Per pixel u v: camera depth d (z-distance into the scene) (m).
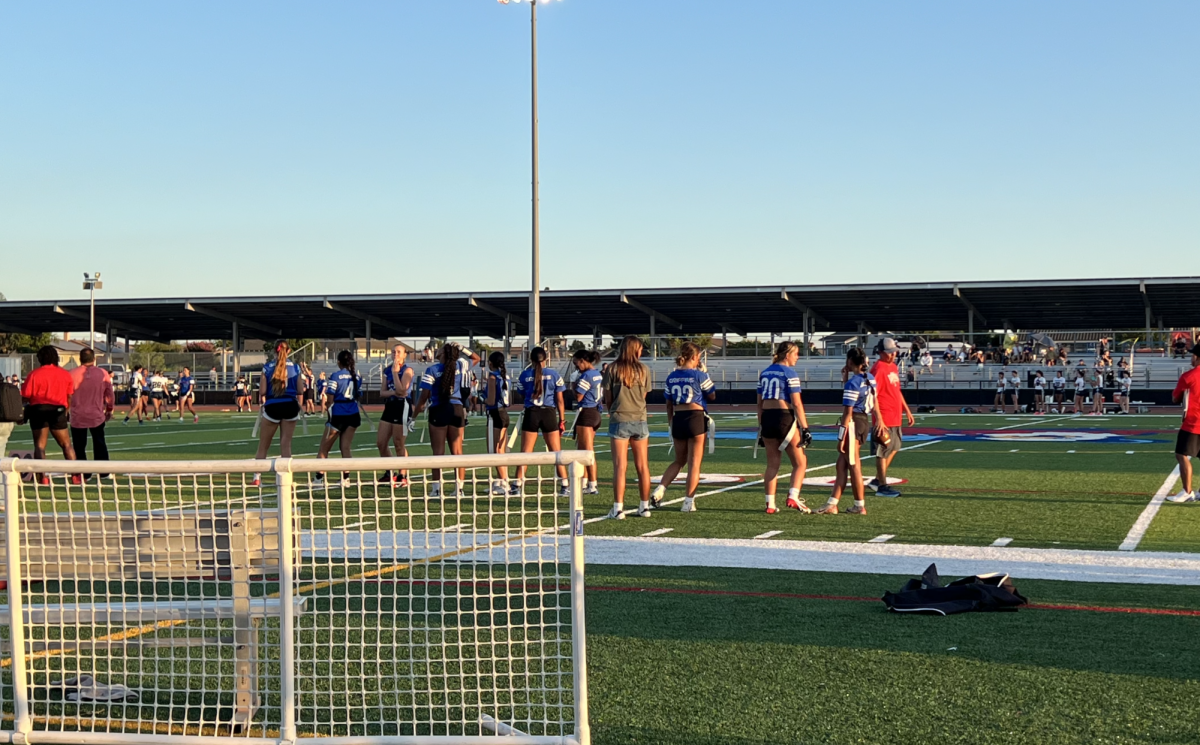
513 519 10.62
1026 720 4.61
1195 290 43.09
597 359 13.20
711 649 5.77
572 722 4.58
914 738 4.42
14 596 4.32
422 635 6.00
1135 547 9.01
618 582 7.59
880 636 6.03
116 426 31.69
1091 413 39.06
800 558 8.56
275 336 59.47
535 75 26.34
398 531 9.25
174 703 4.90
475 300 48.38
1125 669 5.34
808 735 4.47
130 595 6.75
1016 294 45.03
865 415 11.57
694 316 53.44
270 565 4.55
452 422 13.34
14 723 4.36
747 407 45.44
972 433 25.75
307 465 4.23
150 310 51.25
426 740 4.15
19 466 4.32
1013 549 8.91
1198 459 18.00
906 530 10.06
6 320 54.19
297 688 4.64
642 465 11.20
